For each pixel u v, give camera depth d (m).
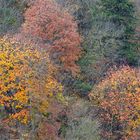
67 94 77.12
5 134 60.31
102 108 71.69
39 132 62.31
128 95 70.50
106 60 86.75
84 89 79.31
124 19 90.19
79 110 68.25
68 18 81.06
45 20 78.00
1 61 62.47
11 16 85.62
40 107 62.53
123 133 69.69
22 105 61.00
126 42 90.38
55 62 77.56
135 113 69.75
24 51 66.12
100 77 83.12
